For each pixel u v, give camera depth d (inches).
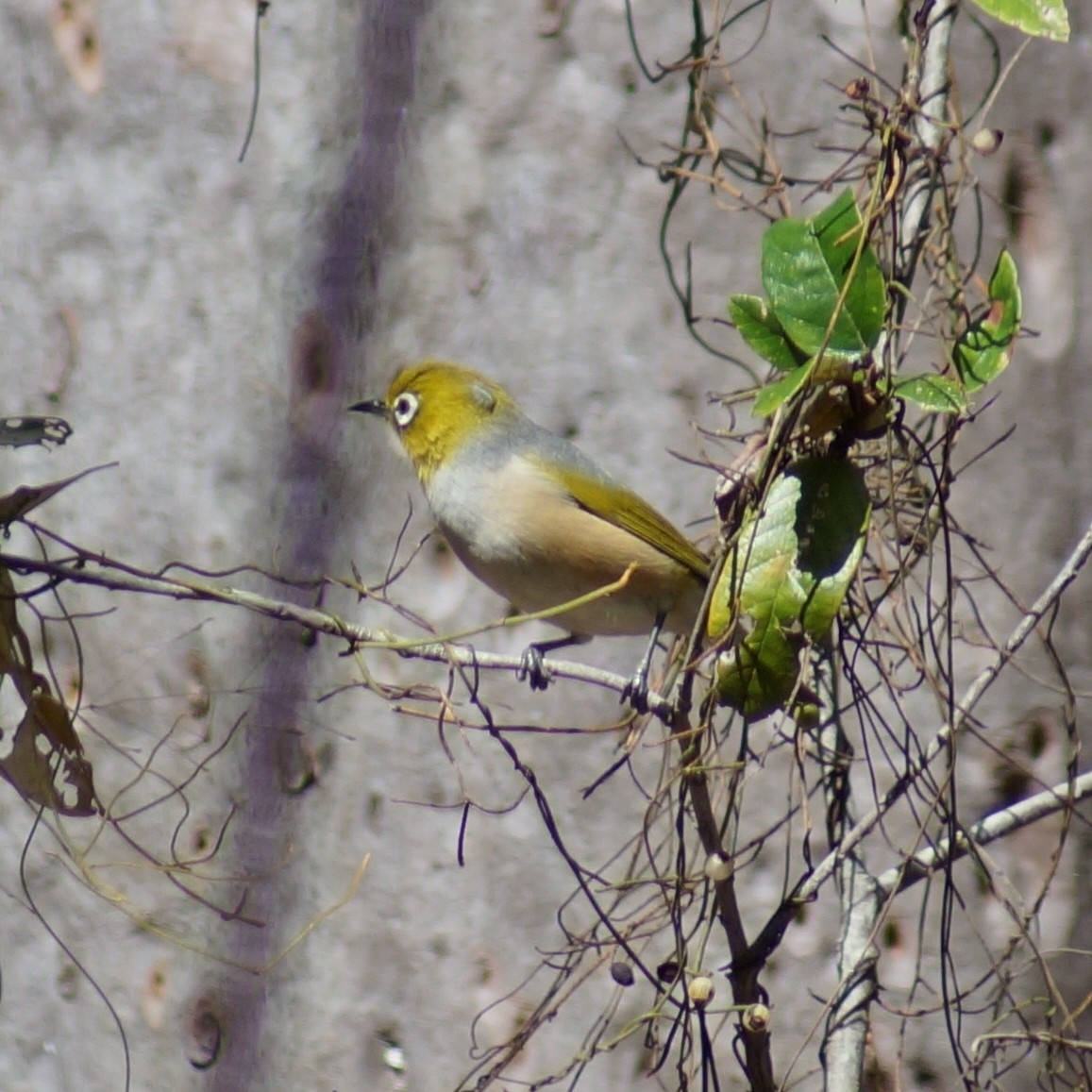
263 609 265.7
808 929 370.0
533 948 388.5
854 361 262.2
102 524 430.9
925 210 296.5
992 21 376.2
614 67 394.0
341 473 409.7
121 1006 423.5
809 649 263.1
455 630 399.2
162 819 416.2
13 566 255.1
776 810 368.8
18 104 450.0
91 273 438.0
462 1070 390.6
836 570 264.2
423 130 406.6
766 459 263.1
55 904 431.5
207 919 413.1
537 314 396.8
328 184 414.3
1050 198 378.0
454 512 350.9
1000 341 277.6
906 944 367.2
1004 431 374.6
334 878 404.8
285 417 415.5
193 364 424.8
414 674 399.2
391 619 402.9
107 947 424.8
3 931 439.8
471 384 356.5
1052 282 377.7
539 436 354.6
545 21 398.0
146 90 432.5
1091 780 290.7
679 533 346.6
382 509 406.3
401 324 407.5
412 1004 397.4
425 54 406.3
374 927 401.1
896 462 303.0
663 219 382.0
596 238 394.3
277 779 407.8
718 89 382.9
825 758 306.5
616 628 356.8
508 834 392.2
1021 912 334.3
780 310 262.7
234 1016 408.5
